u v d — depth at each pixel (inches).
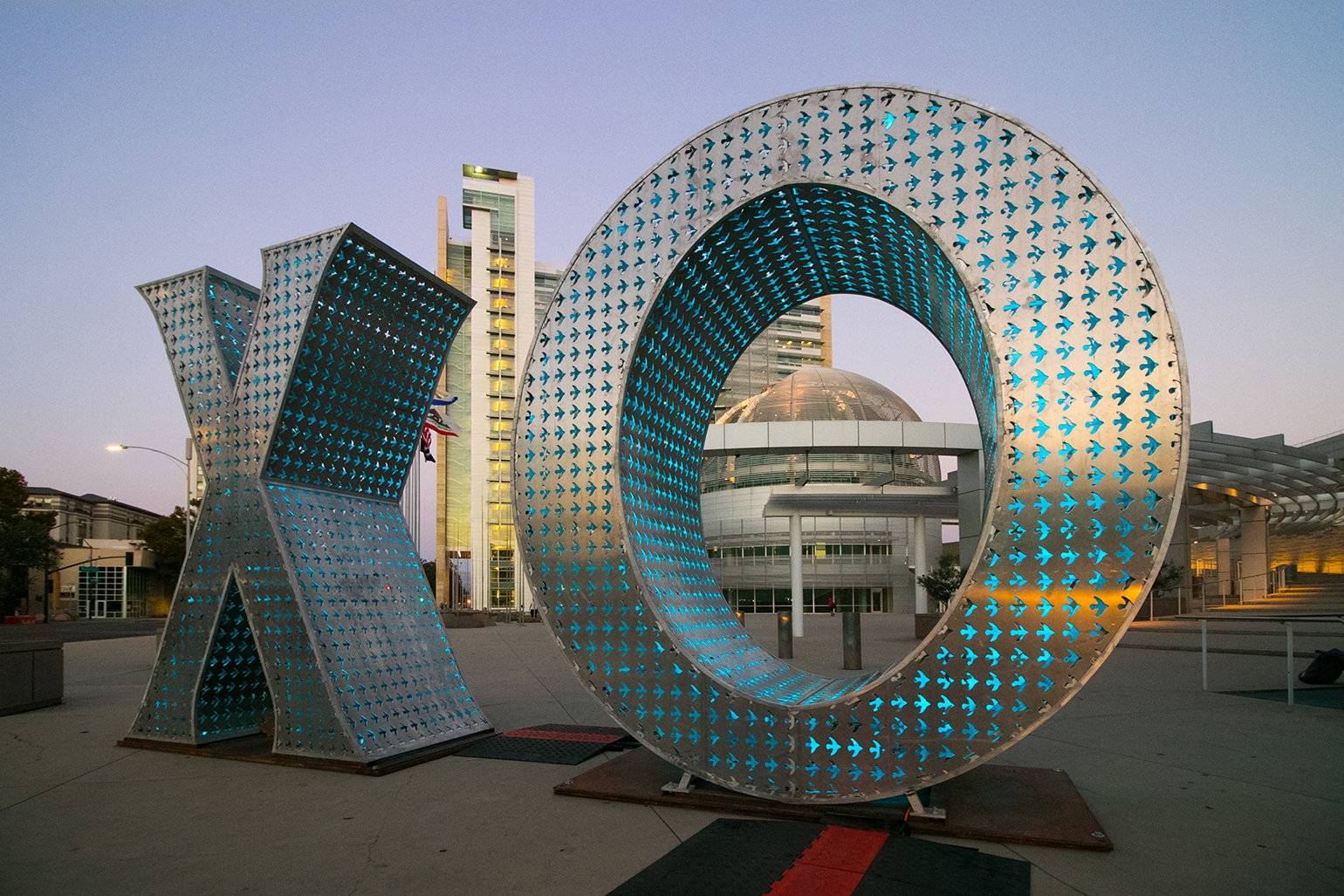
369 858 154.9
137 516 3403.1
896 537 1689.2
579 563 206.2
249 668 272.5
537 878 142.7
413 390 291.3
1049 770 209.5
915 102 179.6
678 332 224.1
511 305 2581.2
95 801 198.4
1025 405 163.8
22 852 160.4
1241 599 1254.3
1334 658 392.5
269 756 236.4
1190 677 430.0
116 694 423.2
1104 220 161.6
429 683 263.4
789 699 191.5
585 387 211.0
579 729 283.6
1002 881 137.4
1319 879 139.3
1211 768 222.2
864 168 182.5
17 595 2034.9
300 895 137.2
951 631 166.2
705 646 215.0
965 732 163.9
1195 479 999.0
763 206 199.6
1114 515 156.5
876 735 171.0
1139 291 157.9
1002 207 169.5
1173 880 138.2
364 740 230.2
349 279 249.4
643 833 167.0
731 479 1748.3
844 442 893.2
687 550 243.6
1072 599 158.4
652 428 227.8
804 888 134.7
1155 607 1016.2
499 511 2455.7
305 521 251.1
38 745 273.4
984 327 167.2
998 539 163.8
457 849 159.2
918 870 142.9
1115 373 158.4
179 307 275.4
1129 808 183.3
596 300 212.4
